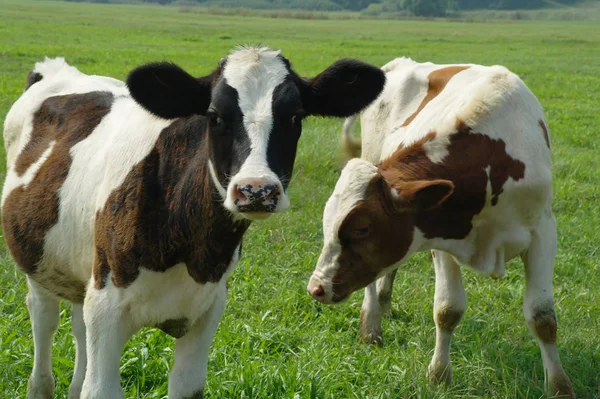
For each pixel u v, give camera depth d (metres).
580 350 6.10
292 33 52.47
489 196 5.22
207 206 3.98
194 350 4.40
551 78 25.91
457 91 5.82
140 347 5.65
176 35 43.34
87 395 4.12
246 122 3.80
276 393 5.20
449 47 41.53
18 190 5.05
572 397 5.46
